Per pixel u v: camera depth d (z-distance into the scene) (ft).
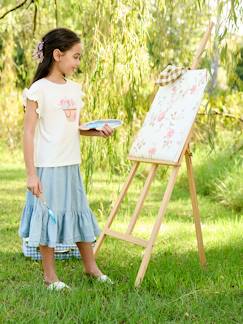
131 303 12.13
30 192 13.64
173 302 12.35
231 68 19.44
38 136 13.48
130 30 19.71
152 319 11.32
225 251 17.28
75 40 13.60
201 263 15.34
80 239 13.98
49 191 13.37
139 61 19.92
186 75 14.92
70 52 13.51
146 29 20.12
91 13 20.89
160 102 15.23
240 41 20.49
